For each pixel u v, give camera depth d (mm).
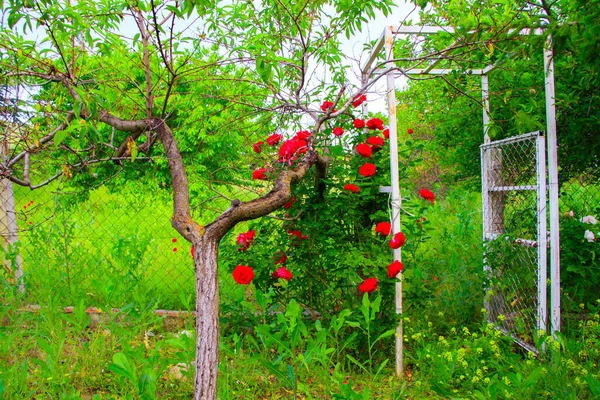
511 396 2395
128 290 3594
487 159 3857
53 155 2861
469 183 5625
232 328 3434
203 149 5352
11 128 2359
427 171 7445
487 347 3094
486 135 3869
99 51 2430
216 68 3092
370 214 3504
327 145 3453
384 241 3334
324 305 3430
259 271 3262
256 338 3375
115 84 2543
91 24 2309
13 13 1985
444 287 4141
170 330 3816
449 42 3387
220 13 2682
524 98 3773
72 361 2961
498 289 3646
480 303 3939
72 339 3320
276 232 3605
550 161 3070
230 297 3822
